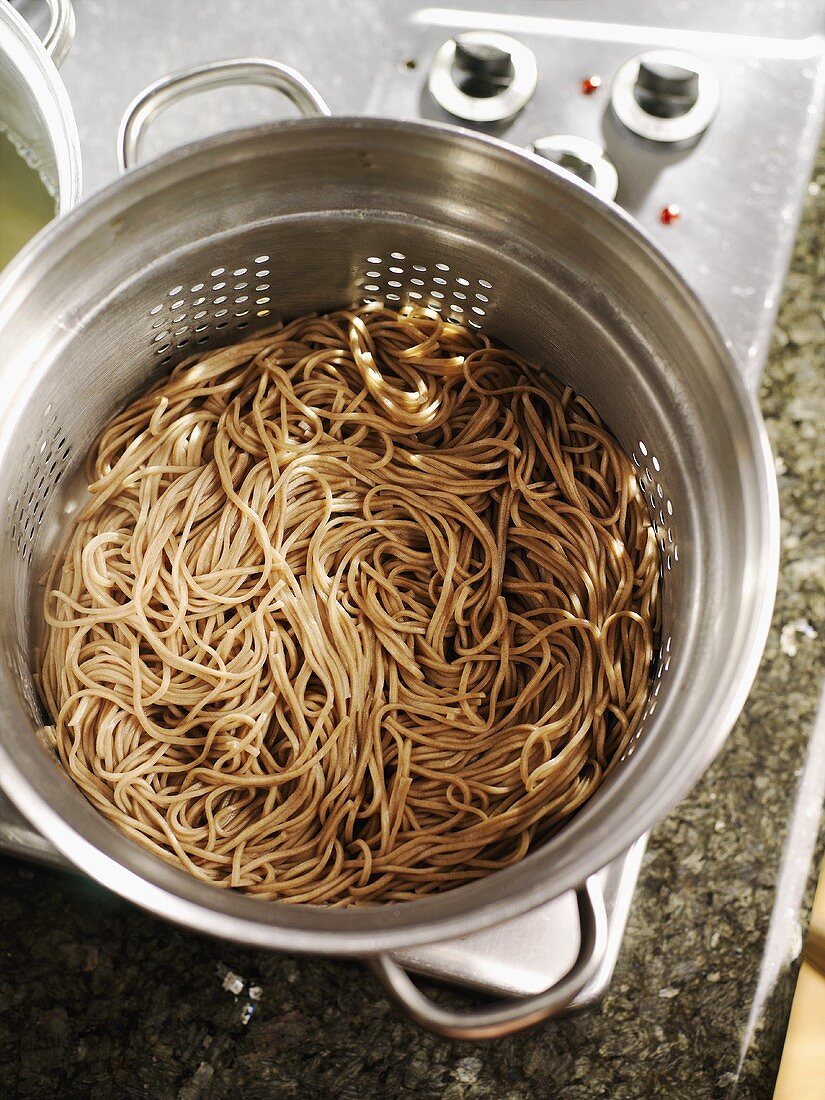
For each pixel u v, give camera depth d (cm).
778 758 63
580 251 46
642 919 61
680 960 60
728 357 43
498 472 55
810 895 61
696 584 45
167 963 59
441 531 54
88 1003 59
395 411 53
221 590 52
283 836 50
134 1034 58
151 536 52
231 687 51
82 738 50
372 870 50
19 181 57
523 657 52
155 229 45
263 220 47
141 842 48
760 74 59
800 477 67
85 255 44
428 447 55
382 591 53
